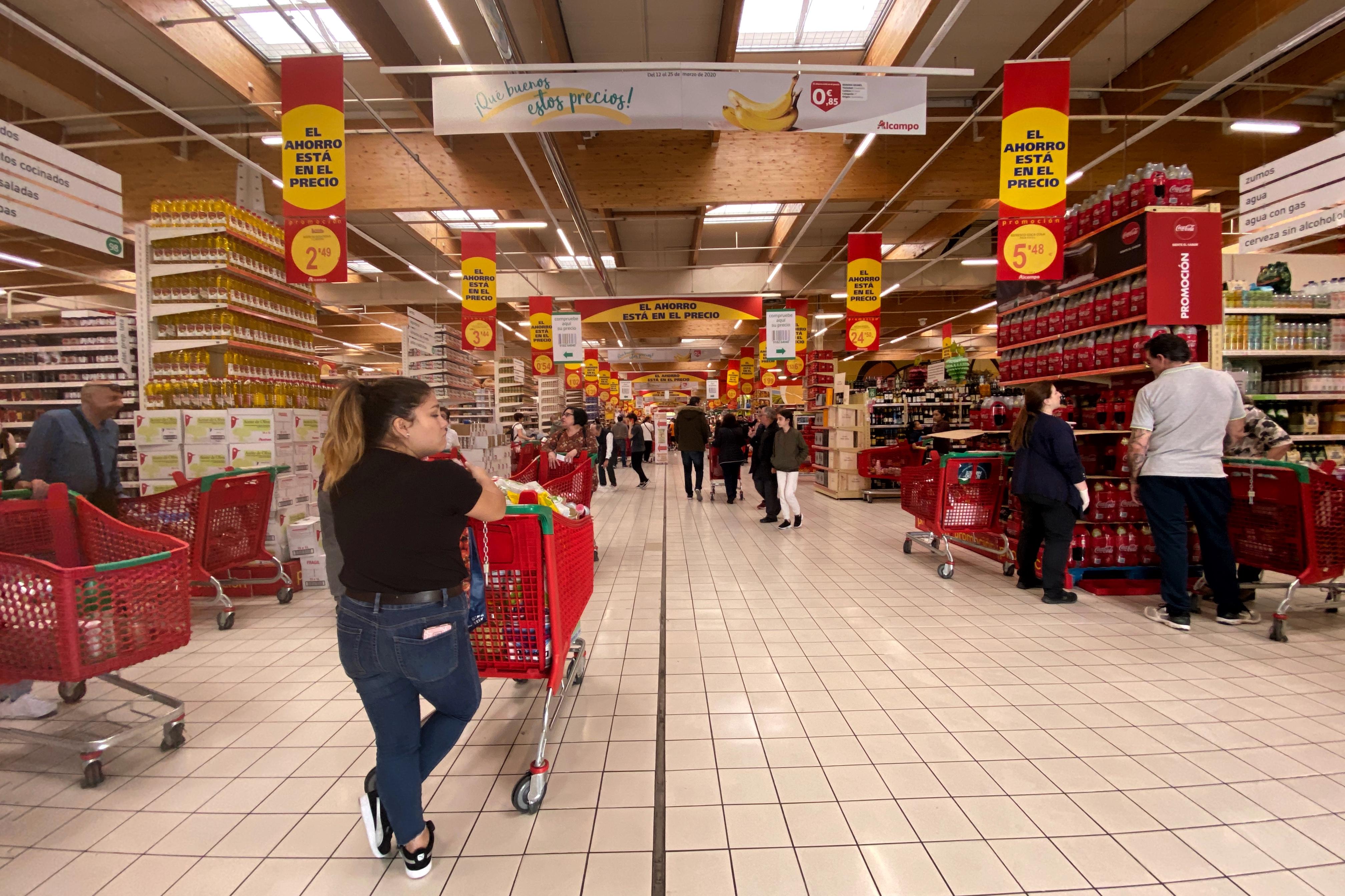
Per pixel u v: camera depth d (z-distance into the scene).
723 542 6.11
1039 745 2.16
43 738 2.02
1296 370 4.38
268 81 6.77
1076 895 1.47
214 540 3.70
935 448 6.64
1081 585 4.22
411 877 1.54
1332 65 6.70
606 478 13.16
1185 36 6.44
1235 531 3.53
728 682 2.72
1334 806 1.80
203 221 4.40
